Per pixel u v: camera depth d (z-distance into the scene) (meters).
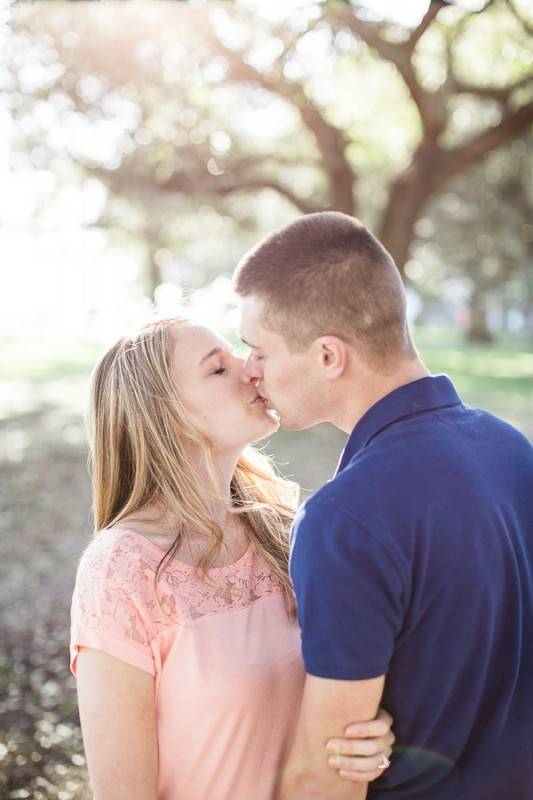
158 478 1.89
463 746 1.60
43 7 10.13
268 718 1.76
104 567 1.72
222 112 12.62
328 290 1.61
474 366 22.41
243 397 1.93
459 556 1.49
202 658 1.72
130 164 11.72
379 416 1.62
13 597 5.62
